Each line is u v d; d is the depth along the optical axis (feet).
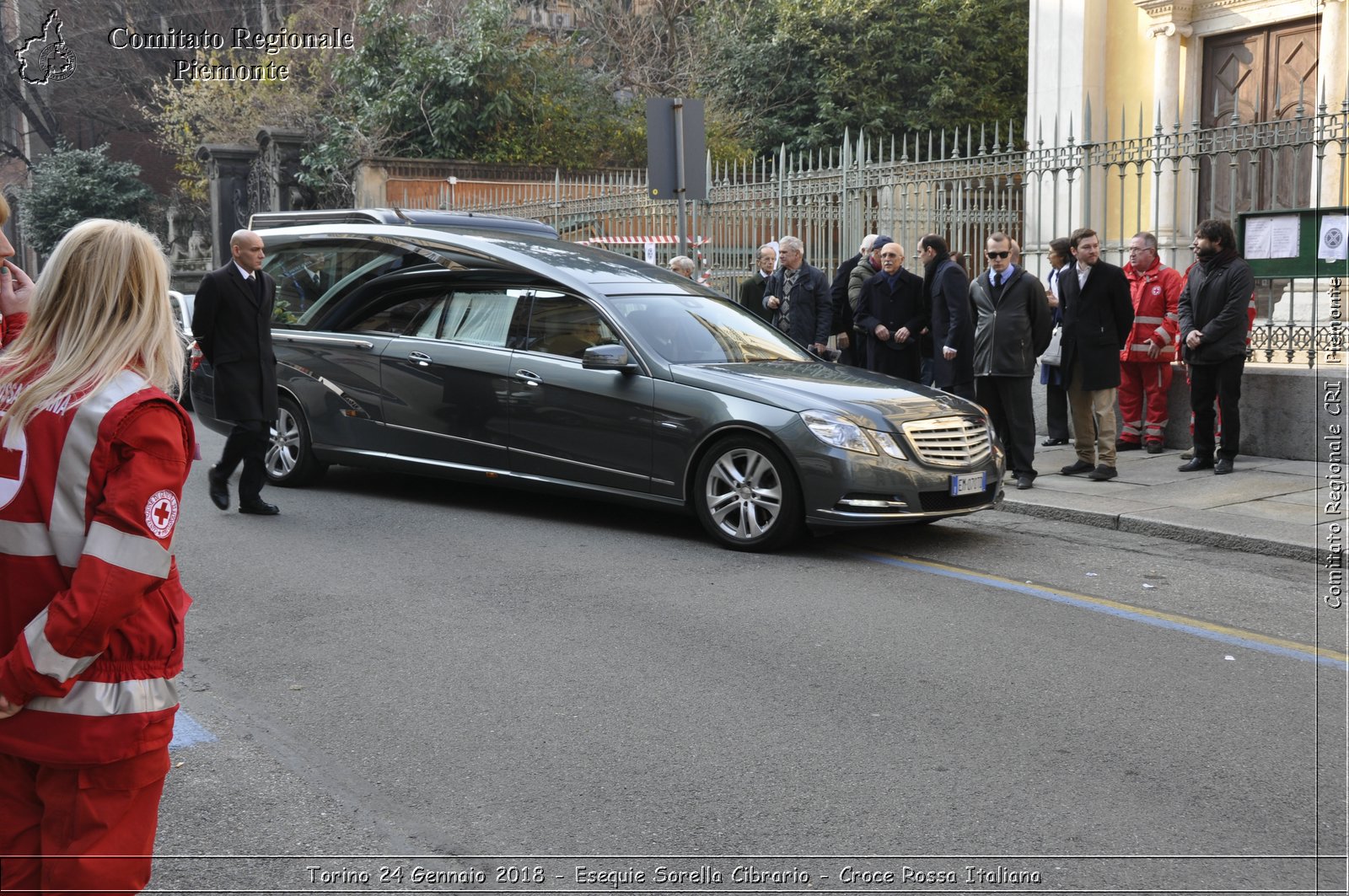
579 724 14.71
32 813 7.89
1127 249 35.76
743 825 12.09
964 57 91.09
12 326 11.43
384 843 11.77
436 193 73.92
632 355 25.70
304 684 16.17
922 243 34.96
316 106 91.81
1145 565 23.25
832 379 25.52
